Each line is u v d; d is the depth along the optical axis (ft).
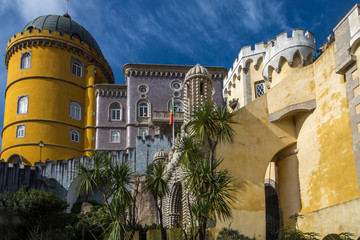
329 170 58.44
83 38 183.52
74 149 161.07
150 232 64.80
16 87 165.99
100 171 50.03
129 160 125.90
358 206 48.70
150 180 51.06
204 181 48.19
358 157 52.95
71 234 68.08
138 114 163.02
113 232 44.98
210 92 73.26
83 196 122.52
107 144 162.71
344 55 56.59
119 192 47.91
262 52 105.29
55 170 127.75
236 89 113.60
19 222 71.87
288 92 65.98
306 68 65.62
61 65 168.86
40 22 178.40
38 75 165.07
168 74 168.86
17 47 170.71
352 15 55.77
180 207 80.02
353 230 49.11
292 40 81.35
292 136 66.69
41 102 161.79
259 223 60.49
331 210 53.47
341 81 58.29
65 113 163.43
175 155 75.51
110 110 167.43
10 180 123.03
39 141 156.25
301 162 64.69
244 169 62.64
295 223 61.36
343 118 57.11
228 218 53.06
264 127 66.03
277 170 73.92
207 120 51.16
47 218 74.33
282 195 67.05
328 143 59.36
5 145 161.07
